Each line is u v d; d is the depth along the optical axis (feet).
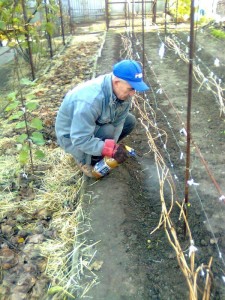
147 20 38.27
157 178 10.55
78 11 42.45
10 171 11.03
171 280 7.06
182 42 24.64
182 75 18.72
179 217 8.08
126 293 6.69
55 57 24.47
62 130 9.34
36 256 7.91
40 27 22.29
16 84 19.08
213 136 12.45
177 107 14.88
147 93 16.63
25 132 13.15
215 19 30.01
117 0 41.81
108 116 8.84
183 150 11.75
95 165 9.51
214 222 8.63
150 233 8.34
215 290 6.92
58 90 17.53
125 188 9.46
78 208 9.09
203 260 7.60
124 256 7.48
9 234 8.62
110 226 8.26
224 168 10.69
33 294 7.01
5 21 18.03
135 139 12.59
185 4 32.19
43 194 10.05
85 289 6.83
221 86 16.48
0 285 7.22
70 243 8.21
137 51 24.52
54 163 11.38
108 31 33.71
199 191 9.78
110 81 8.24
